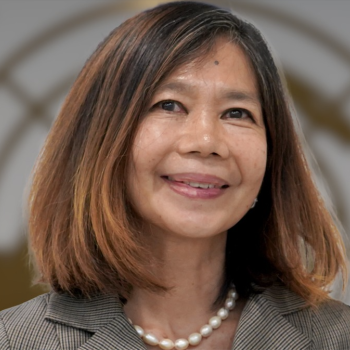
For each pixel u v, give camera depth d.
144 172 1.92
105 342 1.94
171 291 2.10
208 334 2.11
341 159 4.04
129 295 2.13
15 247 3.99
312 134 4.05
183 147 1.87
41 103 4.06
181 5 2.04
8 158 3.99
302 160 2.29
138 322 2.10
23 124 4.04
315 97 4.09
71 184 2.10
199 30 1.93
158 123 1.91
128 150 1.95
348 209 3.97
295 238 2.27
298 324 2.13
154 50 1.92
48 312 2.03
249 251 2.30
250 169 1.97
